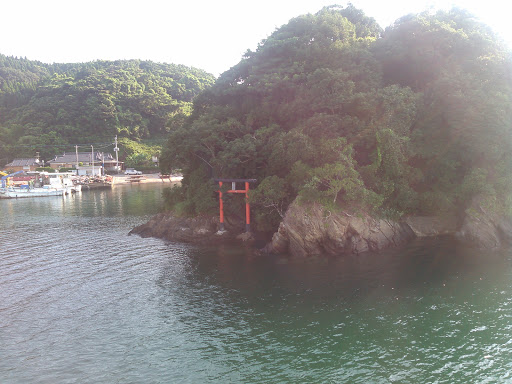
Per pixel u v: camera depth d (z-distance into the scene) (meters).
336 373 20.98
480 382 19.89
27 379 20.77
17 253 45.22
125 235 54.81
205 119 54.47
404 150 44.91
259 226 50.78
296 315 27.66
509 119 42.75
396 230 43.50
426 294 30.25
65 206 87.00
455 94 44.97
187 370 21.53
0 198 104.06
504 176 43.81
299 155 44.41
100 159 162.25
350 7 67.56
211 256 42.84
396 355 22.42
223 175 51.84
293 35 60.12
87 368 21.77
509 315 26.47
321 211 40.78
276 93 54.44
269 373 21.14
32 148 168.62
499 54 47.50
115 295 32.12
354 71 50.28
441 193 46.97
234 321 27.11
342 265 37.66
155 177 158.50
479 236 41.81
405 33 55.12
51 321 27.55
